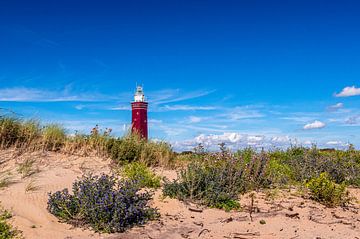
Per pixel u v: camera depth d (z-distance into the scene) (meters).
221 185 8.07
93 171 9.06
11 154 8.98
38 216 5.99
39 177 7.82
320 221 6.73
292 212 7.15
